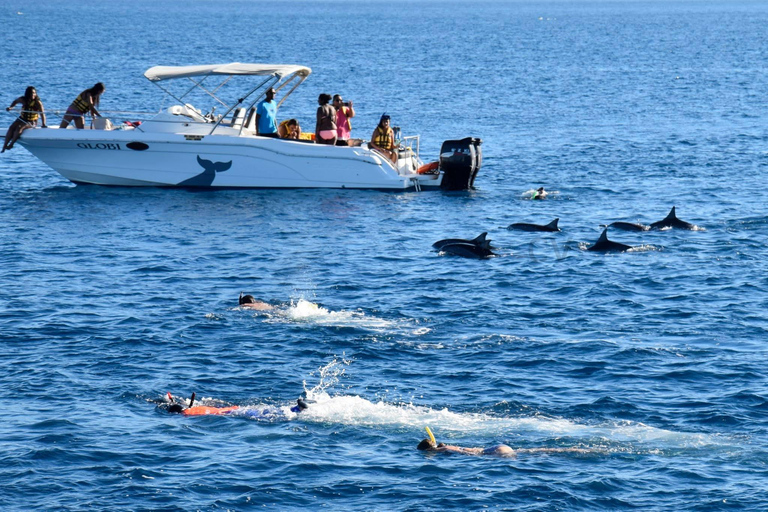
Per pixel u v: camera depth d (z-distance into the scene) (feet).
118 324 166.50
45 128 277.64
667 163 343.87
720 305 178.40
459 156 288.92
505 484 111.04
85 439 121.80
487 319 170.91
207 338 160.04
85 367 146.61
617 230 240.53
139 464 115.65
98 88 284.61
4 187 289.12
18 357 150.30
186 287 190.60
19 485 110.11
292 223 247.29
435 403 134.41
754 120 474.90
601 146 387.14
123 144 279.69
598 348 155.02
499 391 138.10
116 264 207.31
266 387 140.36
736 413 129.80
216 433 124.47
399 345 157.28
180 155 282.15
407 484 111.24
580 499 107.76
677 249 219.82
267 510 105.91
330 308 177.99
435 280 196.24
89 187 287.69
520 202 278.05
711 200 278.26
